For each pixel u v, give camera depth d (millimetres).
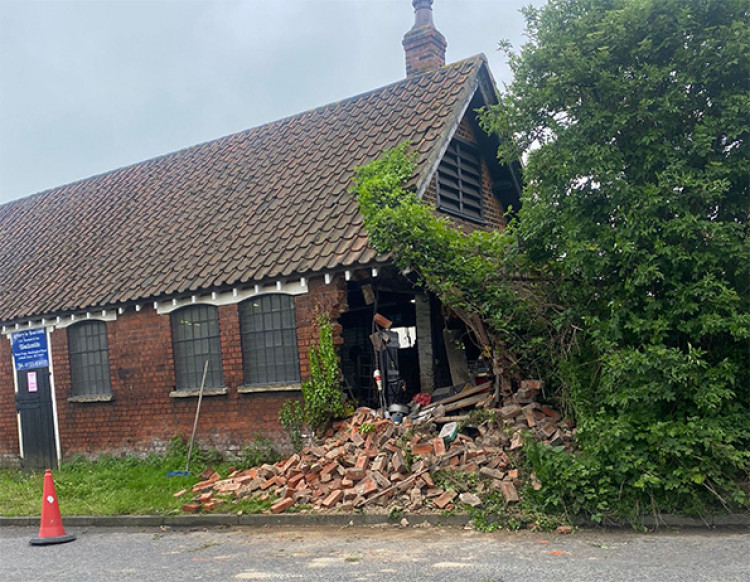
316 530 7758
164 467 11414
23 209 19109
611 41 7625
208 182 14945
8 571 7062
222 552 7156
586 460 7207
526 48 8250
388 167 10617
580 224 7777
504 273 9281
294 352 10789
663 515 6910
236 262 11312
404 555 6410
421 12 14984
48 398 13742
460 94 12133
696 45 7348
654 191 7230
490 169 14461
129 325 12562
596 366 8211
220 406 11430
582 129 7734
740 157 7328
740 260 7109
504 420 8555
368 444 8945
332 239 10430
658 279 7379
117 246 14328
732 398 7117
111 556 7391
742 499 6621
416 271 9688
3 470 14164
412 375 12227
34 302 13820
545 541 6609
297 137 14656
